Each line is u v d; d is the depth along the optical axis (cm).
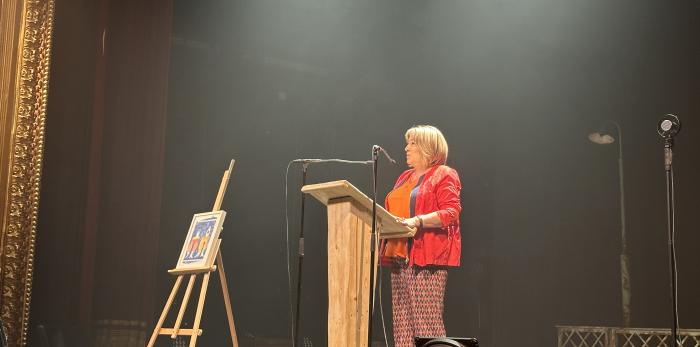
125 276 584
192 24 835
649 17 833
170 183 855
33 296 536
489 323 905
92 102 580
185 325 786
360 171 919
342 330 316
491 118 927
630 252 881
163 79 628
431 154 374
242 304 875
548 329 899
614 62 895
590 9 826
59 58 568
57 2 572
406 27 878
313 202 915
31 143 508
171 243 842
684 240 852
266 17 851
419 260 356
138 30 623
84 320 554
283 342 797
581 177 918
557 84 923
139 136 609
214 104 884
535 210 923
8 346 476
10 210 494
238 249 890
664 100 870
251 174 903
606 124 845
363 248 325
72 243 559
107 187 590
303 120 923
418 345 284
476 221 923
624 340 799
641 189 883
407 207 370
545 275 912
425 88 927
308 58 902
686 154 854
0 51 508
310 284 902
